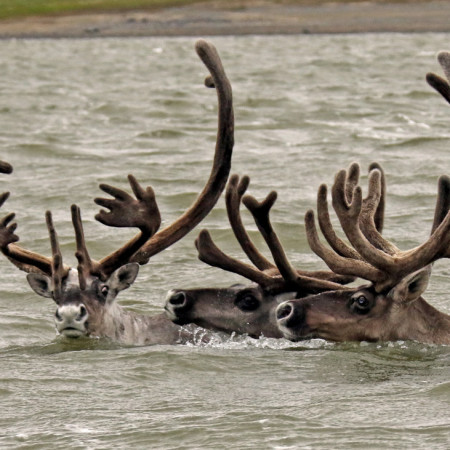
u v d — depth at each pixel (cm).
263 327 2323
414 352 2228
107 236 3247
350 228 2209
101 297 2283
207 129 5278
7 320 2619
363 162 4244
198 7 13525
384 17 12600
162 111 5953
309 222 2280
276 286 2333
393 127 5197
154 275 2931
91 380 2097
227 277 2894
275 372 2130
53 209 3606
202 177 4012
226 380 2092
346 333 2234
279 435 1819
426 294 2719
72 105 6334
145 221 2312
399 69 8338
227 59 9512
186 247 3164
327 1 13350
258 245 3148
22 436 1841
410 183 3878
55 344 2322
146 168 4219
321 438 1803
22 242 3206
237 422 1877
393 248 2309
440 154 4409
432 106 5978
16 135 5128
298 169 4150
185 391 2038
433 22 12306
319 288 2327
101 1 13762
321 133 5034
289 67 8662
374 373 2116
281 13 13038
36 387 2066
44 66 9288
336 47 10619
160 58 9962
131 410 1948
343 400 1969
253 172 4106
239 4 13512
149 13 13412
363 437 1802
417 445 1766
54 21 13250
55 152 4609
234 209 2409
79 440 1820
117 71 8762
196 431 1842
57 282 2258
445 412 1902
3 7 13650
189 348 2297
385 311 2231
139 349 2281
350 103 6141
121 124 5525
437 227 2261
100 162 4388
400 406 1936
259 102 6194
